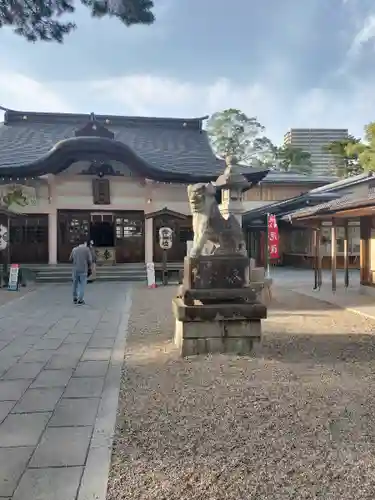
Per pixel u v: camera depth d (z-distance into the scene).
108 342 6.66
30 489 2.63
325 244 23.62
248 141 41.47
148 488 2.62
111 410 3.86
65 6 6.43
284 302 10.78
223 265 5.70
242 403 3.95
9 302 11.28
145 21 6.71
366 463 2.88
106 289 14.34
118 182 19.39
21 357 5.81
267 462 2.90
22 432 3.44
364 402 3.96
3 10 6.23
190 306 5.52
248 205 27.44
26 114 24.41
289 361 5.30
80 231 19.48
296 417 3.63
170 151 22.92
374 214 11.53
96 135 20.02
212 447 3.12
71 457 3.02
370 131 19.20
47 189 18.91
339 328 7.45
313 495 2.53
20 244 18.89
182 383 4.53
